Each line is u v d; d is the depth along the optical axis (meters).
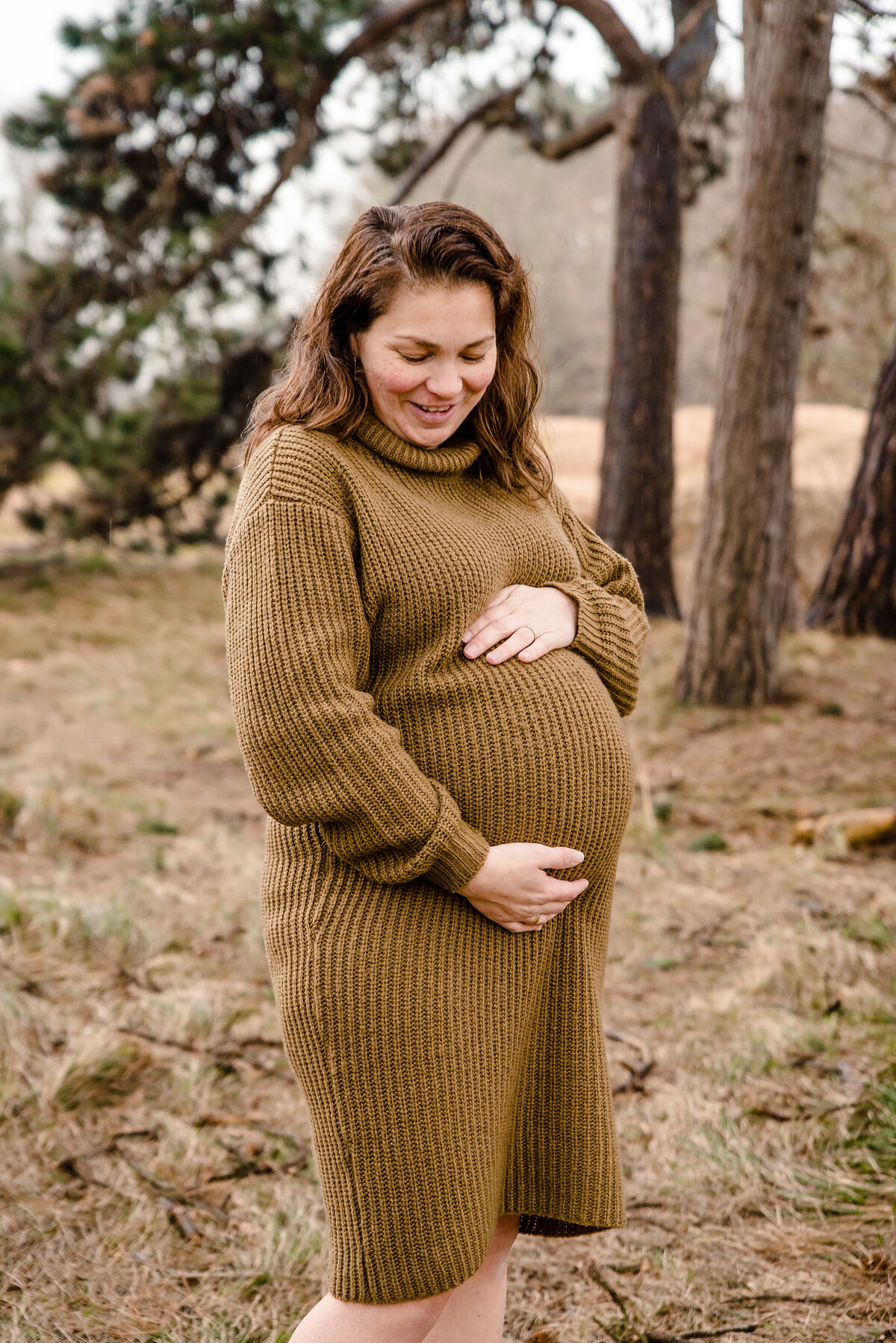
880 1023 3.01
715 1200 2.35
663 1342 1.94
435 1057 1.44
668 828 4.81
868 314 10.40
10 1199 2.29
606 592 1.75
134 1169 2.42
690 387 26.83
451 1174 1.44
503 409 1.66
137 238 10.54
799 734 6.08
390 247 1.44
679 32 8.06
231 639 1.45
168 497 11.89
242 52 9.24
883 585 8.45
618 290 9.16
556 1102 1.59
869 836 4.45
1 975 3.19
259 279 11.23
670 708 6.61
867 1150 2.46
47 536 11.88
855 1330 1.93
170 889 4.04
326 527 1.43
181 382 11.20
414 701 1.48
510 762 1.50
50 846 4.41
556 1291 2.10
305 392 1.52
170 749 6.22
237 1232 2.26
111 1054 2.76
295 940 1.49
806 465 14.28
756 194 6.04
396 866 1.43
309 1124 2.63
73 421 11.14
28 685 7.38
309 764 1.38
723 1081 2.78
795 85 5.85
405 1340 1.48
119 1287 2.07
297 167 10.31
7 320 10.84
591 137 9.92
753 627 6.57
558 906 1.50
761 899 3.97
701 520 6.62
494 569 1.56
